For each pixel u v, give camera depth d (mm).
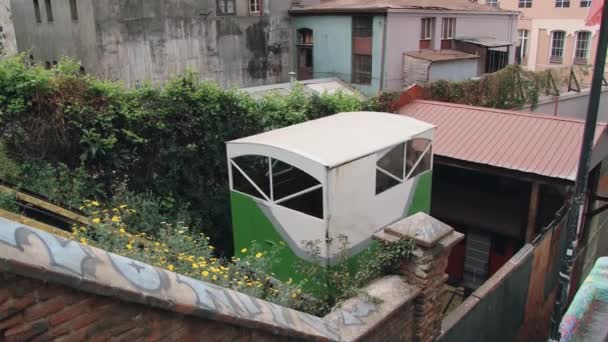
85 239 4773
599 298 6938
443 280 4785
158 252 4922
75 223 5621
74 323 2223
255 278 5535
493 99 15977
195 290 2734
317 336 3494
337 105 10570
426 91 13211
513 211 12086
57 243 2193
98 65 18422
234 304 2949
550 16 34469
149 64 19703
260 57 23500
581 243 11062
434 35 23031
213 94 8422
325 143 6961
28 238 2074
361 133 7578
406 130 7852
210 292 2852
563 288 5719
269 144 6832
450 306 10867
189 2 20453
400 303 4246
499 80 16062
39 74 6824
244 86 23172
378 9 20609
